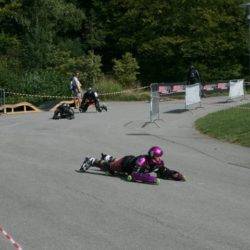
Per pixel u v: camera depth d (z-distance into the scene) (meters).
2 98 74.50
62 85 81.81
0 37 104.75
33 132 48.28
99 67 106.06
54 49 104.38
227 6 102.31
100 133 47.53
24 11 106.06
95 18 115.56
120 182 27.73
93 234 19.45
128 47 110.81
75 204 23.56
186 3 102.06
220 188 26.84
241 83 79.00
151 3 105.44
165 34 105.00
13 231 19.81
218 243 18.62
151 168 28.20
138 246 18.19
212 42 100.81
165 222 20.98
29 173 30.11
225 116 56.47
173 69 106.56
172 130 49.50
